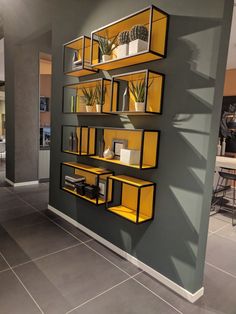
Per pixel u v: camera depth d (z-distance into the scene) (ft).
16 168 15.62
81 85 9.15
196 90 5.78
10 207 12.16
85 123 9.46
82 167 9.11
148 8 5.90
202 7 5.54
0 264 7.36
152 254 7.13
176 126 6.27
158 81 6.57
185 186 6.16
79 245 8.73
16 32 14.15
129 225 7.80
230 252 8.89
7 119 16.15
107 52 7.57
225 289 6.77
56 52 10.75
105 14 8.18
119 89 7.92
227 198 15.44
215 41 5.35
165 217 6.70
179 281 6.45
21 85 15.08
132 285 6.73
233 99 19.74
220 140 20.30
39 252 8.16
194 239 6.04
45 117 17.58
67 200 10.69
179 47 6.07
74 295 6.23
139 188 6.59
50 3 11.00
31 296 6.10
